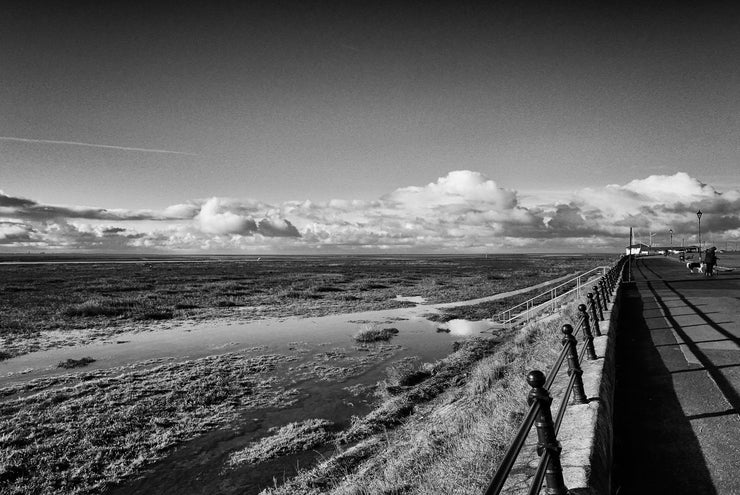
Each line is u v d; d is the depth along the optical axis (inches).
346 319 1218.6
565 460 145.4
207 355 785.6
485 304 1498.5
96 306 1322.6
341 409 508.4
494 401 310.7
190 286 2151.8
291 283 2395.4
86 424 462.6
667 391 259.3
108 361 741.9
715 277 1170.0
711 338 394.0
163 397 548.7
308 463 376.5
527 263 5935.0
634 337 418.3
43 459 387.5
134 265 5221.5
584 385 220.4
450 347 834.2
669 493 156.7
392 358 753.0
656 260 2925.7
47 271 3474.4
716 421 211.8
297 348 839.1
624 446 196.1
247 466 375.9
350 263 6437.0
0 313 1248.8
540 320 845.8
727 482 159.9
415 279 2736.2
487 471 162.4
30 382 613.9
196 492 338.6
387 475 253.6
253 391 576.1
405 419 451.2
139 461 386.9
